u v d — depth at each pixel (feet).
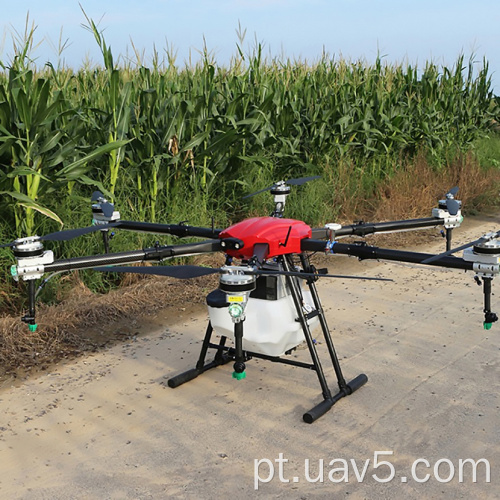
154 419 12.42
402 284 21.08
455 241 27.32
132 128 23.21
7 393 13.58
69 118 22.12
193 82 27.66
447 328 16.99
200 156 24.66
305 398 13.17
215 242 11.55
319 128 33.14
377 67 42.45
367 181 34.50
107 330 17.11
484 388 13.41
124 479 10.41
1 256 18.34
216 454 11.12
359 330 16.97
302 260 12.77
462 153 41.14
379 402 12.91
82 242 20.62
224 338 14.25
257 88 31.19
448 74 46.19
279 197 13.60
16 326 16.22
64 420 12.41
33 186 19.34
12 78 19.71
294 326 12.48
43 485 10.27
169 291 19.93
